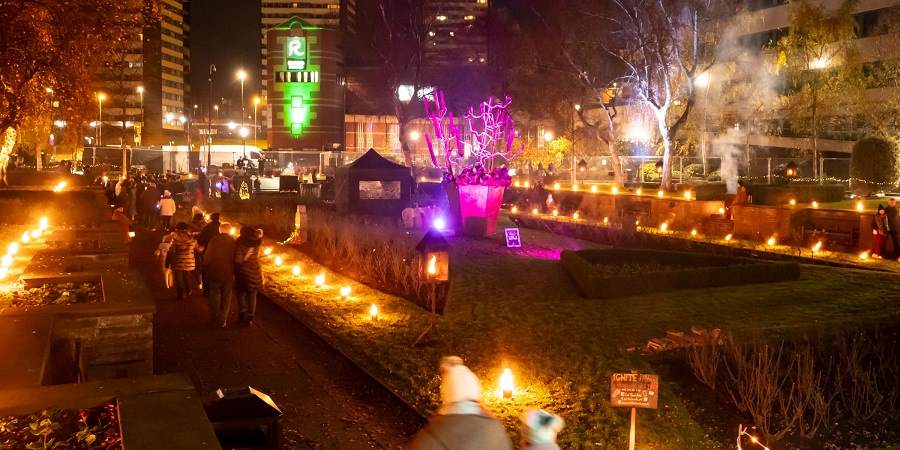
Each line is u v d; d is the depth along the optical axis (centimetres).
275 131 10800
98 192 3238
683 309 1362
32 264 1247
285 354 1127
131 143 11238
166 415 482
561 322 1272
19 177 4481
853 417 845
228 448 499
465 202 2494
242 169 5906
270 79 10806
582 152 5878
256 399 520
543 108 5147
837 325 1125
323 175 5241
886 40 4325
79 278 1116
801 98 4212
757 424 795
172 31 14738
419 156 7731
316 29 10700
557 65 4538
